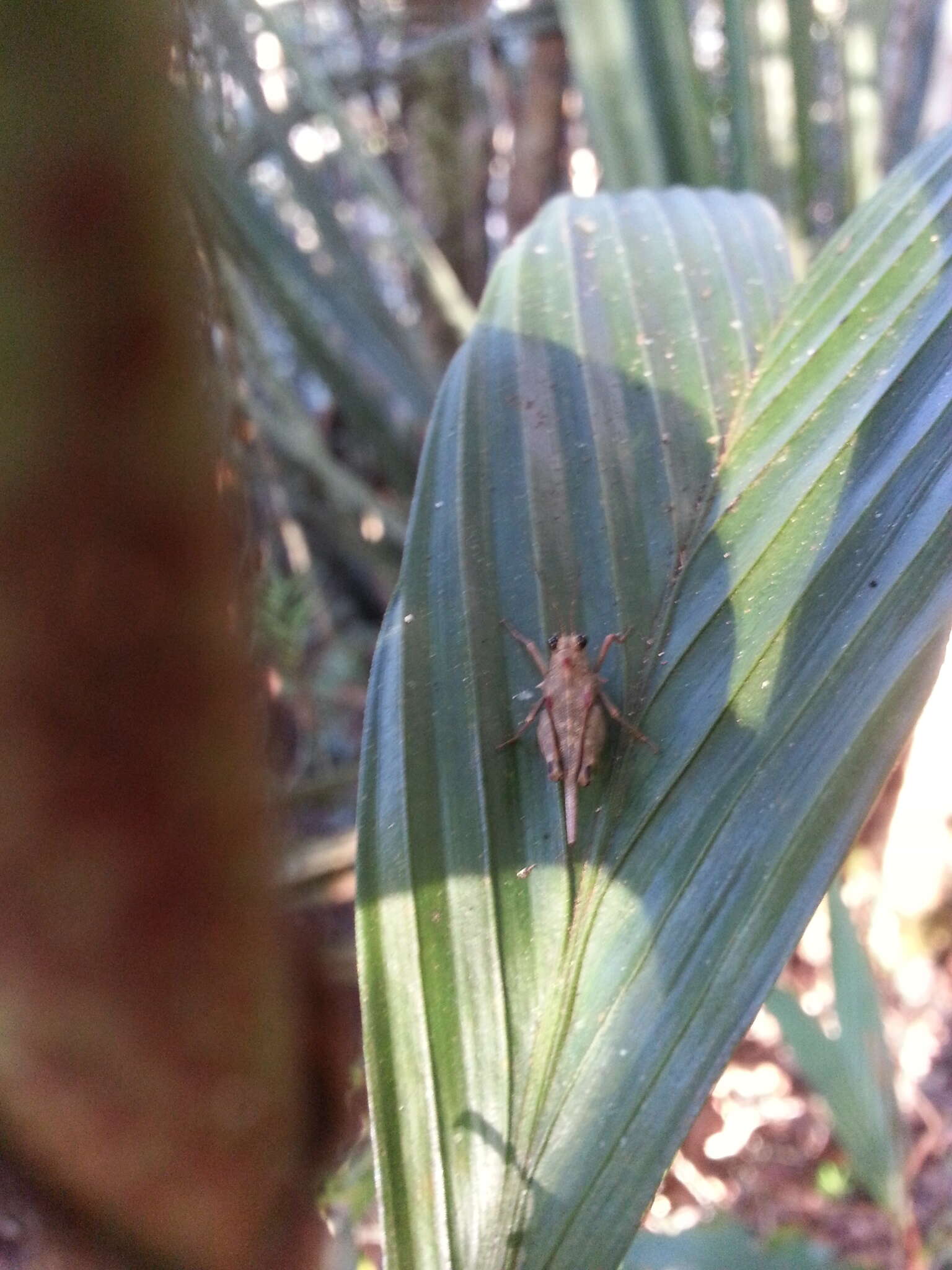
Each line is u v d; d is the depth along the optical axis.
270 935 0.06
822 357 0.11
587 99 0.20
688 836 0.09
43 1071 0.05
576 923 0.08
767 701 0.09
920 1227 0.21
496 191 0.40
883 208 0.12
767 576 0.10
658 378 0.12
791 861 0.08
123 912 0.05
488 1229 0.07
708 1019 0.08
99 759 0.05
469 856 0.09
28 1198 0.06
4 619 0.05
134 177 0.05
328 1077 0.06
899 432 0.10
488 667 0.10
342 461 0.38
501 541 0.11
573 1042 0.08
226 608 0.05
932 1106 0.24
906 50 0.30
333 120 0.24
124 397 0.05
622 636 0.10
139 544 0.05
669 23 0.20
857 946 0.18
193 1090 0.06
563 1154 0.07
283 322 0.27
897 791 0.27
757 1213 0.23
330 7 0.38
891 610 0.09
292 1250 0.06
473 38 0.31
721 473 0.11
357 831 0.09
